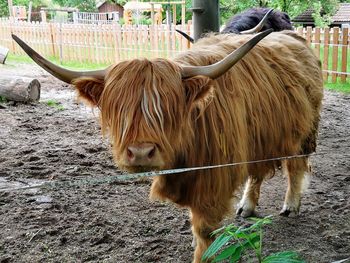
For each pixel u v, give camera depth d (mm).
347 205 4398
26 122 7391
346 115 8203
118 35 15359
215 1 5754
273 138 3504
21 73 12375
